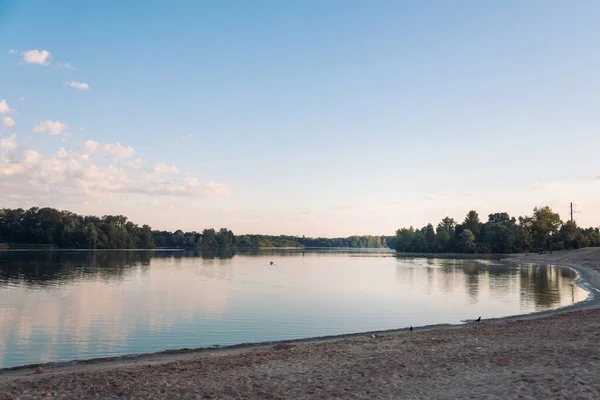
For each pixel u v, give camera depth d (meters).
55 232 180.50
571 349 18.23
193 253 182.50
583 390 12.91
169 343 24.92
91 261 102.06
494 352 18.44
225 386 14.30
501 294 48.06
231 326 29.81
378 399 12.80
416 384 14.19
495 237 196.88
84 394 13.45
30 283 54.25
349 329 29.20
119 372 16.25
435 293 49.28
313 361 17.84
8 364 20.34
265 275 74.81
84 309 35.78
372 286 57.09
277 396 13.23
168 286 54.00
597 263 92.81
